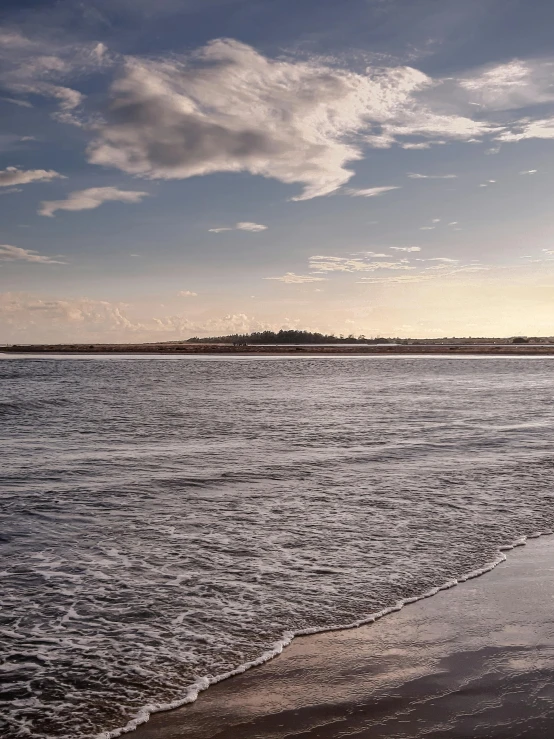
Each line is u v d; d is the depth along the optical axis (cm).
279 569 801
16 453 1592
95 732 464
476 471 1417
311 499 1149
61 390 3691
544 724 468
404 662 566
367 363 8094
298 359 9494
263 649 591
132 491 1195
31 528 957
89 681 533
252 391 3716
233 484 1262
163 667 558
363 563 827
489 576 788
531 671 548
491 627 639
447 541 923
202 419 2342
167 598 706
